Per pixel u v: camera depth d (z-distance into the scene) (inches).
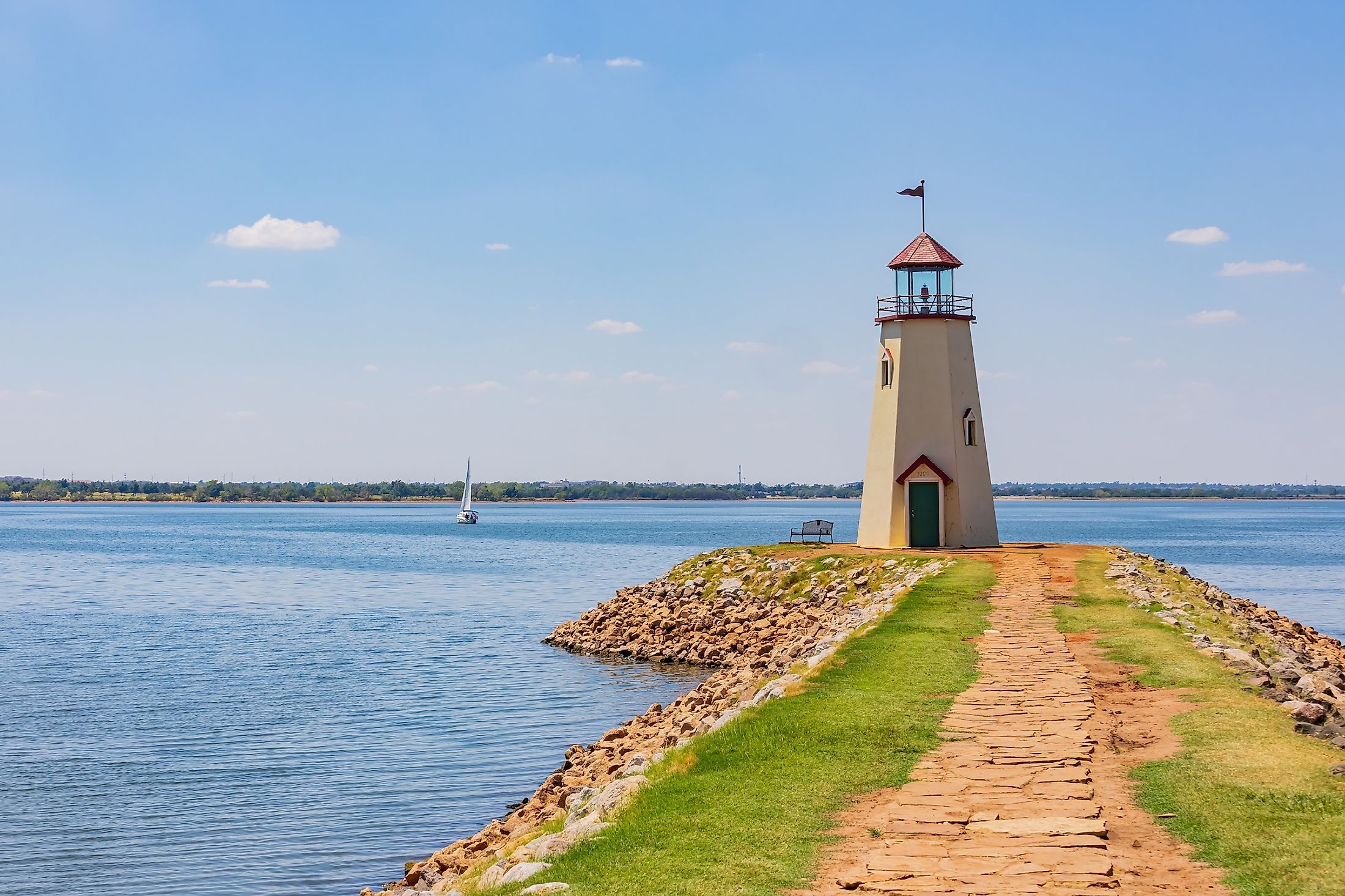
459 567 4286.4
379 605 2854.3
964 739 671.1
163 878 886.4
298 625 2438.5
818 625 1583.4
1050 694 789.9
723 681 1312.7
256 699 1572.3
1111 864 462.3
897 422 2117.4
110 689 1649.9
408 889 721.0
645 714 1346.0
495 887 487.2
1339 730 650.8
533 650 2032.5
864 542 2222.0
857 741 669.3
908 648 987.3
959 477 2097.7
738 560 2165.4
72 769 1195.3
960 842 494.3
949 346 2110.0
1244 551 5216.5
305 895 849.5
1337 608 2726.4
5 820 1028.5
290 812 1047.6
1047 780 583.8
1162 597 1391.5
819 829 520.7
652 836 516.1
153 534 7682.1
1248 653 1003.3
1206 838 487.8
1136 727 697.6
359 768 1196.5
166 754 1261.1
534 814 871.1
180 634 2276.1
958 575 1587.1
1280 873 440.8
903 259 2138.3
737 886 453.4
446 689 1642.5
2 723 1419.8
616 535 7332.7
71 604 2908.5
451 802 1073.5
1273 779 556.1
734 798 567.2
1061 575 1587.1
